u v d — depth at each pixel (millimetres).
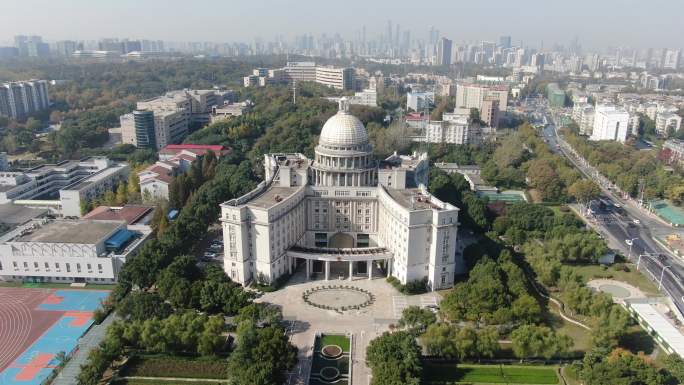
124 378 180750
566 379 183250
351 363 191625
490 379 182750
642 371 171250
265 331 183000
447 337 193000
